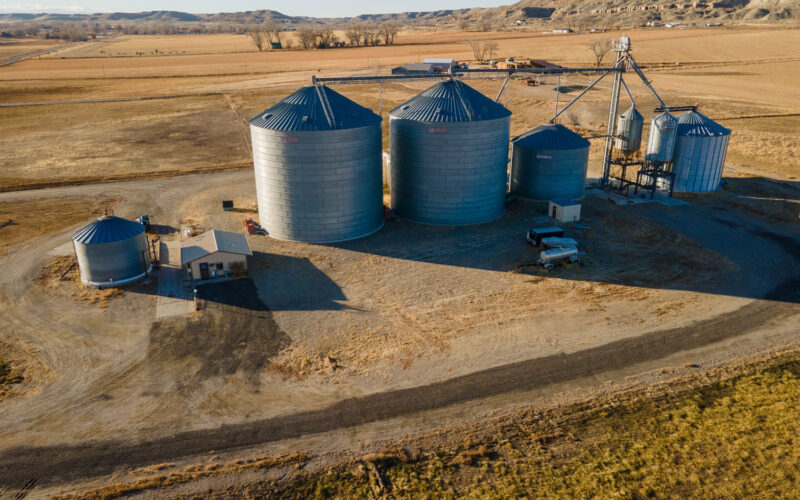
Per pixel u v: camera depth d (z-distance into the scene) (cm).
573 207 5428
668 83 14388
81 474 2436
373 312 3812
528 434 2661
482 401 2894
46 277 4378
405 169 5394
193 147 8969
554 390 2972
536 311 3794
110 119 11194
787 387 2942
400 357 3284
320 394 2969
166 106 12694
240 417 2797
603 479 2388
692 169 6194
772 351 3278
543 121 10562
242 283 4238
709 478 2392
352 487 2366
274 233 5116
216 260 4278
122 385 3050
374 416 2795
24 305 3944
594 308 3819
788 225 5303
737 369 3117
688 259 4591
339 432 2691
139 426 2736
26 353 3353
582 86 14275
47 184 6906
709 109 10950
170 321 3703
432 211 5388
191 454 2556
